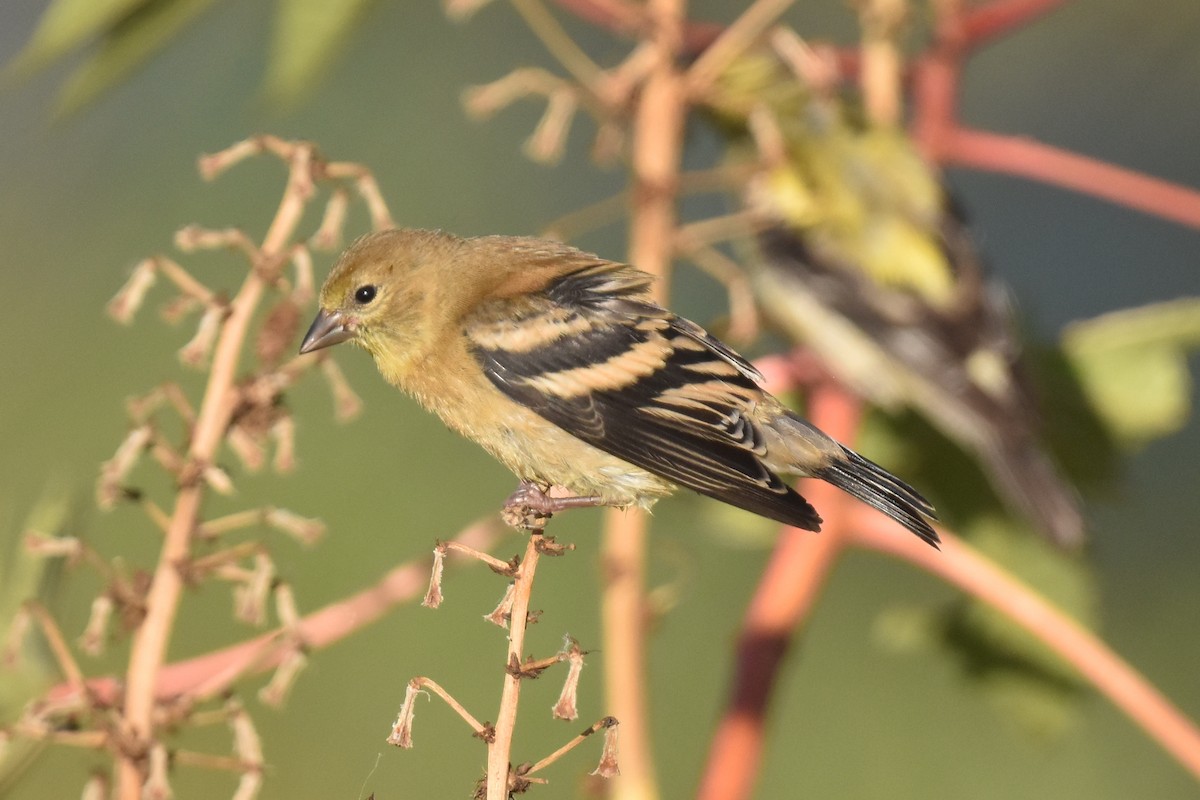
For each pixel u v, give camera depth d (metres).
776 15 8.00
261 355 6.04
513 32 16.47
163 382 5.97
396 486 15.55
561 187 17.30
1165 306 8.07
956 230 13.41
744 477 8.30
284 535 15.12
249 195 16.28
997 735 14.45
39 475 15.16
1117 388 8.12
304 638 5.91
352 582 14.95
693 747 14.53
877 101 8.68
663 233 7.96
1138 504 14.20
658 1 7.97
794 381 10.15
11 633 5.84
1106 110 15.54
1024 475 8.24
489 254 9.69
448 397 9.45
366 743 13.66
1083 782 14.14
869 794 14.33
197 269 16.11
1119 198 8.22
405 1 16.38
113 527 14.07
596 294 9.28
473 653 14.45
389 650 14.31
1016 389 8.48
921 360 12.33
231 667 5.92
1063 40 14.98
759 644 7.26
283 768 13.30
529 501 8.41
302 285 6.05
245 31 12.30
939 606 8.26
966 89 15.95
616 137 8.16
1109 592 14.55
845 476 8.39
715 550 15.23
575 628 15.03
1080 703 8.03
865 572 15.50
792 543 7.64
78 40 6.78
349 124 16.64
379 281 9.55
